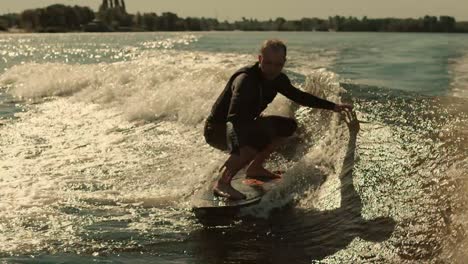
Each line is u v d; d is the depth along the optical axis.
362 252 3.06
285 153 5.02
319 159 4.40
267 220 3.80
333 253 3.13
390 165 3.86
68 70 11.13
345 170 4.08
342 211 3.62
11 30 108.69
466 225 2.82
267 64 4.16
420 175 3.56
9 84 11.55
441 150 3.78
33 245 3.44
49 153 5.87
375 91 6.05
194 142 5.95
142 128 6.82
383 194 3.56
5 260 3.20
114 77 9.59
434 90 7.34
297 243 3.36
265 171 4.54
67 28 105.62
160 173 4.98
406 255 2.89
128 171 5.11
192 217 3.93
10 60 21.20
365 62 12.53
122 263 3.15
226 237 3.54
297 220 3.72
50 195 4.48
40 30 105.94
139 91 8.50
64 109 8.46
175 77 8.62
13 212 4.07
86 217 3.96
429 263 2.77
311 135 5.09
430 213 3.12
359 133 4.53
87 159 5.59
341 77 9.30
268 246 3.36
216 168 4.88
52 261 3.18
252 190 4.29
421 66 10.92
